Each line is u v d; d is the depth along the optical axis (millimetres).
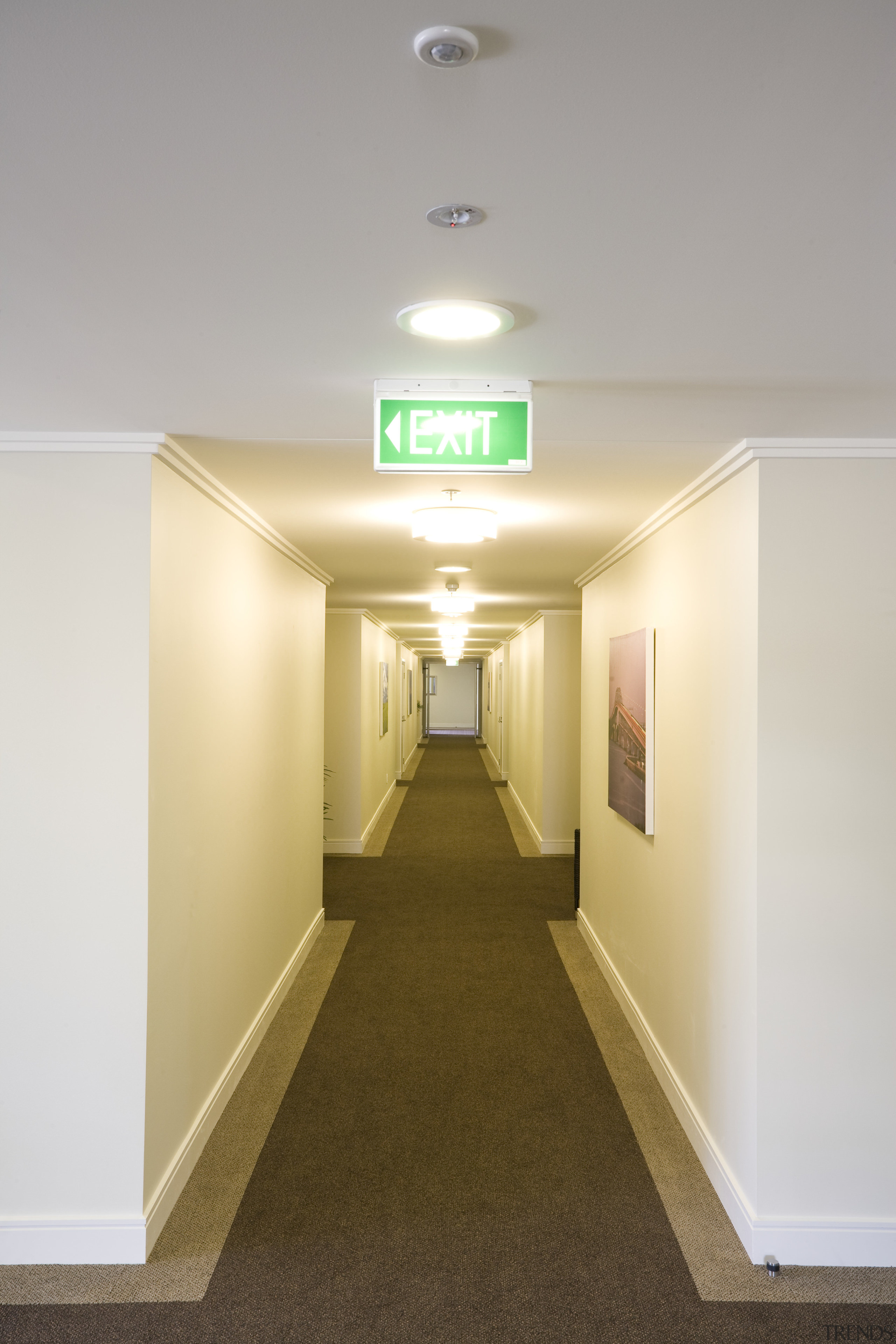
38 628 2939
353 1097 4117
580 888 6914
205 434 2928
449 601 7320
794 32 1075
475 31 1070
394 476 3504
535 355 2199
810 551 2992
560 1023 4996
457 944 6461
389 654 13547
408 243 1625
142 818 2943
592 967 5973
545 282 1789
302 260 1698
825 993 2992
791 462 2990
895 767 3000
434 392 2377
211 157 1350
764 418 2736
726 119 1250
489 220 1538
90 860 2943
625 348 2154
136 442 2914
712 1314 2725
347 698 9695
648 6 1029
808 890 3000
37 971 2941
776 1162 2984
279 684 5133
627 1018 5043
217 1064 3857
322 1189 3377
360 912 7309
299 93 1192
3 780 2934
